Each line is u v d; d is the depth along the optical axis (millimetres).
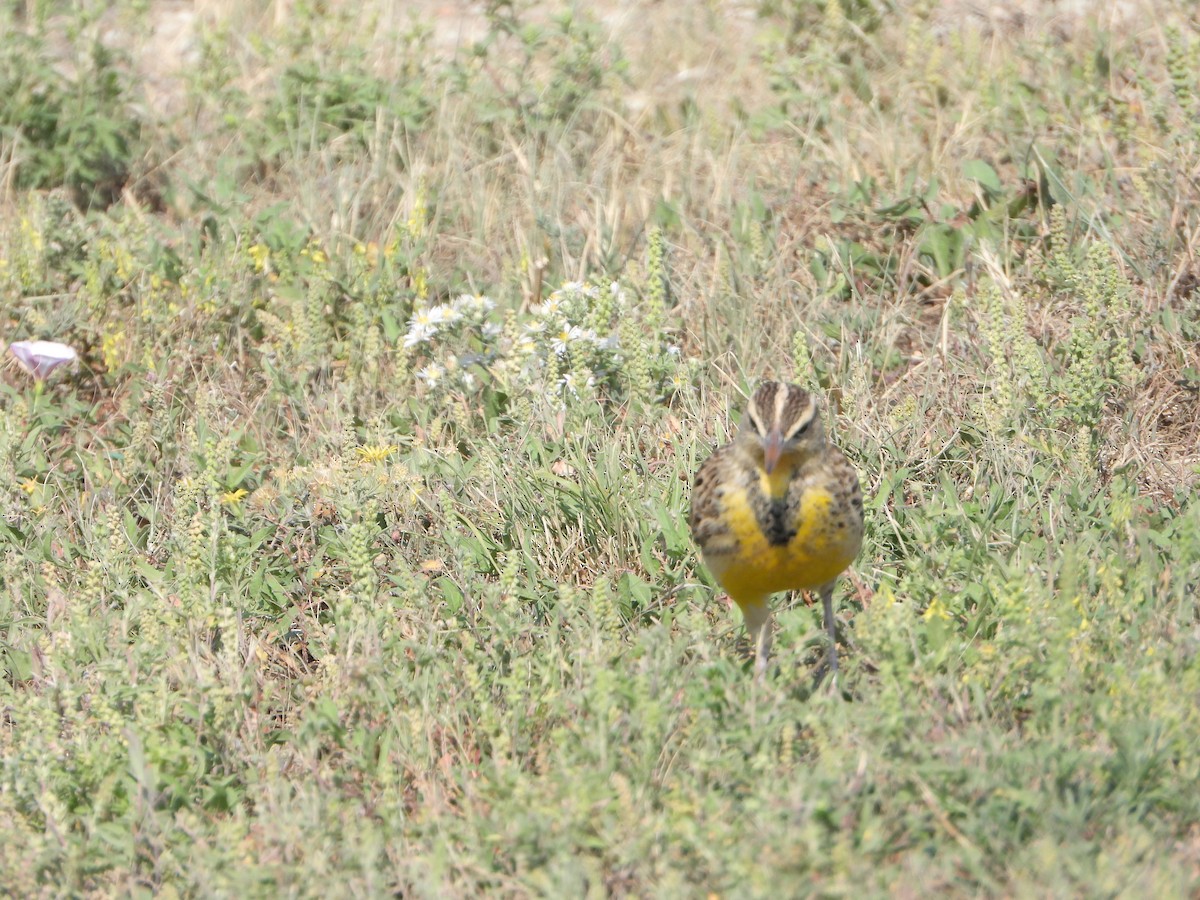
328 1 19469
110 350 13750
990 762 7836
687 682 8844
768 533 9047
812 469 9047
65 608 10680
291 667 10508
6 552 11594
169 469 12555
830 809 7527
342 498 11336
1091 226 13727
